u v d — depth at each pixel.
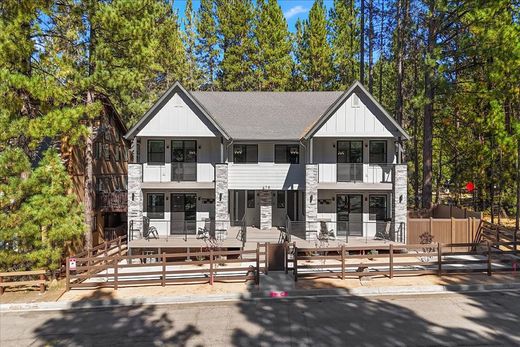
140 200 21.39
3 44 15.07
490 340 10.60
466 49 23.62
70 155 22.05
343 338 10.83
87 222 20.59
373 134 21.30
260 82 44.38
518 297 14.00
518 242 16.50
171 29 41.12
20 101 15.79
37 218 14.64
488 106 26.23
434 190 43.94
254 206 24.91
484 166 27.03
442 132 33.78
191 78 46.97
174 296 14.20
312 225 21.12
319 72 44.25
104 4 17.97
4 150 15.50
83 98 20.62
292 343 10.55
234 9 46.00
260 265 18.73
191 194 22.62
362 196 22.44
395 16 34.69
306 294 14.59
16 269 16.03
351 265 16.12
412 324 11.70
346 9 44.59
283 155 23.53
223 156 21.70
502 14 22.78
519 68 21.22
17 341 11.02
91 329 11.74
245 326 11.74
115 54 19.69
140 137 22.09
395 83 45.44
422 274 16.34
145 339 10.97
